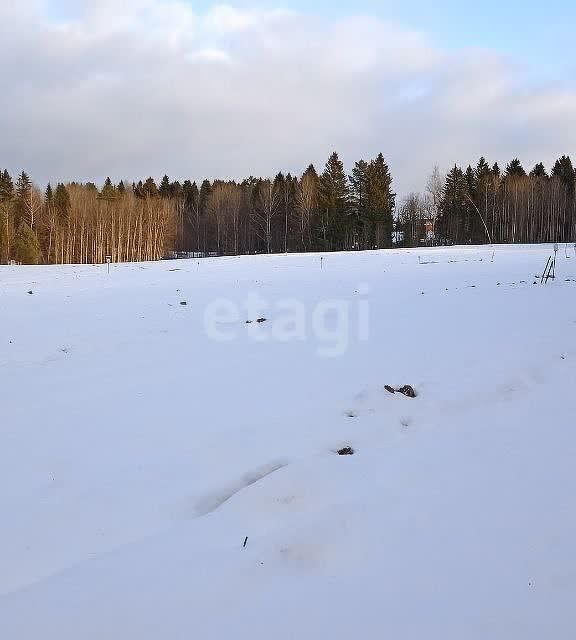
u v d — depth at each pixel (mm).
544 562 3844
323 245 56844
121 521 4824
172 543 4352
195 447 6309
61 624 3426
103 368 10125
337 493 4988
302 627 3320
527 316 11312
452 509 4566
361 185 59562
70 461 6094
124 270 29000
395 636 3219
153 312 15555
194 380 9039
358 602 3535
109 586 3801
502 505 4582
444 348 9570
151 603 3596
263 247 65375
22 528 4758
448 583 3674
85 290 21094
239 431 6703
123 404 8000
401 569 3850
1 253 54344
